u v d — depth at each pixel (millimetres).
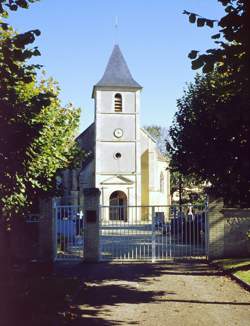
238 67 5871
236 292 11508
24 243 18000
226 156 11023
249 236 16938
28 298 10219
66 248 21406
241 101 6242
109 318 9055
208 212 17578
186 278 13828
